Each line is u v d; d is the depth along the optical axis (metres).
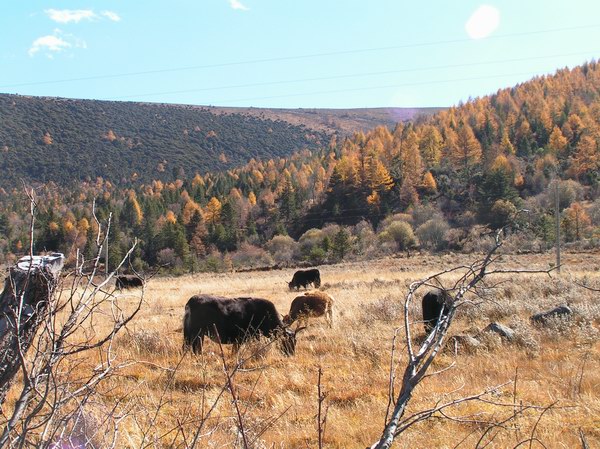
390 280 31.34
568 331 11.73
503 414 6.69
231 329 11.07
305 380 8.88
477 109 171.25
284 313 18.25
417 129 156.62
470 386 8.13
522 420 6.45
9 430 2.17
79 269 2.62
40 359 2.57
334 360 10.36
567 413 6.76
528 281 21.48
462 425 6.38
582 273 31.47
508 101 176.00
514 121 150.00
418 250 72.38
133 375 8.31
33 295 3.09
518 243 61.53
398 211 105.94
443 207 102.06
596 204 78.56
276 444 6.01
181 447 4.89
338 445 6.05
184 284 37.59
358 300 19.88
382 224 93.31
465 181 112.06
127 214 102.38
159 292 28.48
